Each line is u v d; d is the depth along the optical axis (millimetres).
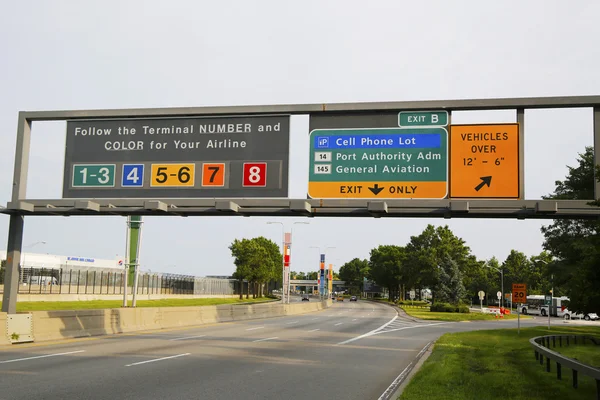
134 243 40969
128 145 18031
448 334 29438
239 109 17344
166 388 10828
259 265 122875
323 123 17000
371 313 70125
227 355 17156
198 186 17406
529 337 28734
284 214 16953
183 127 17781
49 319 20453
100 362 14367
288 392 10898
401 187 16219
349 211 16344
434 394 10422
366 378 13164
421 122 16422
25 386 10562
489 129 15992
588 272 14539
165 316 30172
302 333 29016
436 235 109000
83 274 65250
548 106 15742
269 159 17109
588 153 35906
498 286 137375
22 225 19031
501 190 15664
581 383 12766
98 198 17891
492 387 11719
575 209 15211
